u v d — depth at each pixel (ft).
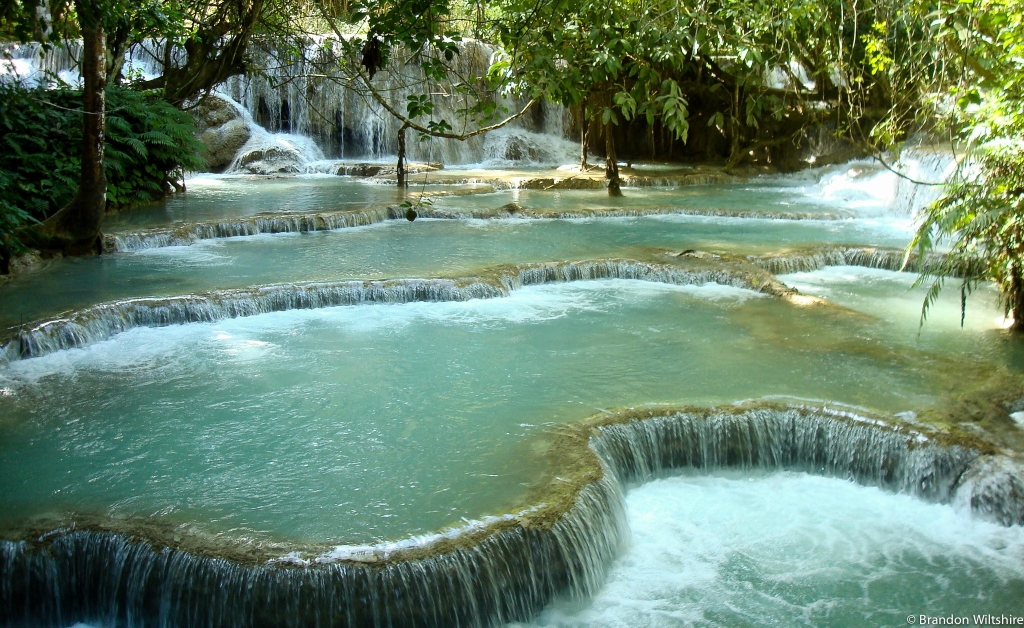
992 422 24.16
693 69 82.79
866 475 23.59
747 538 21.34
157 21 42.19
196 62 57.16
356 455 22.25
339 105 86.17
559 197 67.15
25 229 40.29
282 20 54.60
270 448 22.66
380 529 18.60
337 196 63.36
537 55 22.38
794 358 29.37
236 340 31.19
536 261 41.29
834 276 42.27
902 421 23.66
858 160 76.28
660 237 49.78
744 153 82.43
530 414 24.76
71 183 45.91
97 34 38.19
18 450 22.31
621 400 25.72
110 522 18.67
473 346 30.76
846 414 24.06
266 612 16.83
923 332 32.35
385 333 32.17
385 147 87.97
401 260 42.01
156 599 17.48
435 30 27.02
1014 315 32.50
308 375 27.91
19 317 31.27
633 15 23.44
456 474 21.12
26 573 17.79
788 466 24.43
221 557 17.22
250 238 48.21
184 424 24.11
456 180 74.54
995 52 24.88
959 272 41.11
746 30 26.02
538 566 18.48
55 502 19.71
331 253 43.78
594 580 19.35
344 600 16.85
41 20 32.65
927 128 65.46
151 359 29.14
